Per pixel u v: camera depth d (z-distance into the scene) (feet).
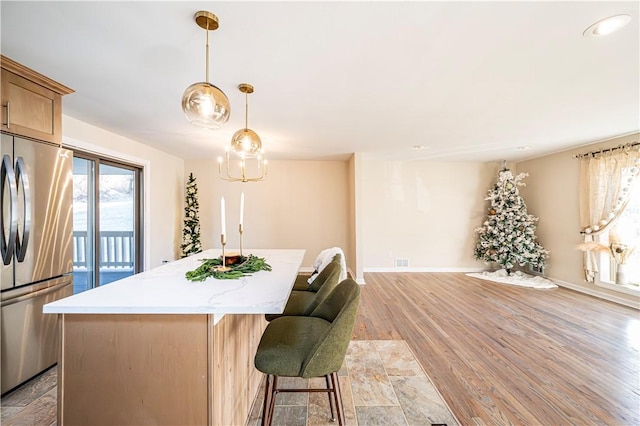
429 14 4.92
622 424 5.73
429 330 10.32
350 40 5.67
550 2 4.63
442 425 5.74
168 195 16.99
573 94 8.29
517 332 10.10
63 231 7.57
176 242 18.01
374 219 19.93
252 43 5.76
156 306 4.16
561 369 7.71
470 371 7.66
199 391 4.28
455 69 6.84
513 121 10.78
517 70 6.89
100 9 4.75
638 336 9.70
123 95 8.32
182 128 11.62
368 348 8.98
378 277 18.37
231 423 5.08
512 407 6.25
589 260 14.34
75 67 6.70
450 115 10.09
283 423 5.82
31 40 5.62
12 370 6.46
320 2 4.61
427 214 19.98
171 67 6.72
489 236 18.85
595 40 5.68
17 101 6.50
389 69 6.84
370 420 5.88
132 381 4.33
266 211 19.42
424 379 7.32
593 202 13.88
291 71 6.93
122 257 13.51
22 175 6.52
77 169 11.01
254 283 5.57
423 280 17.60
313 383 7.23
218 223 19.20
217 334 4.47
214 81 7.44
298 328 5.47
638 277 12.62
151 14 4.88
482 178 19.92
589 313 11.89
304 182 19.52
